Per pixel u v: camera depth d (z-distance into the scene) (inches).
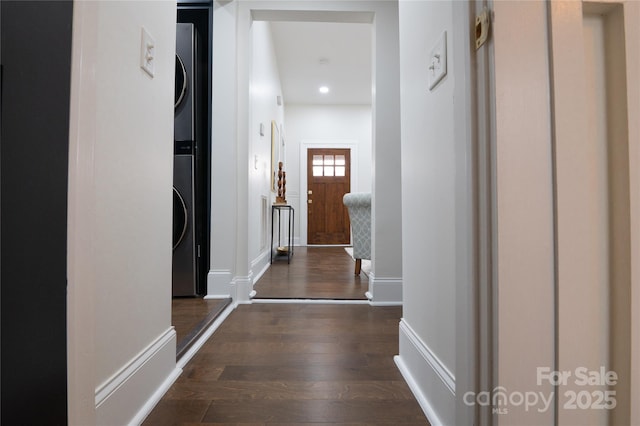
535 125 21.1
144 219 39.2
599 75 22.6
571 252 21.0
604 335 21.8
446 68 33.0
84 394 24.5
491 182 21.5
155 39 42.0
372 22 93.4
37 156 22.0
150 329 40.4
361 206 124.6
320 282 113.0
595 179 22.4
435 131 36.4
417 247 43.3
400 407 38.9
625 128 22.0
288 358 52.6
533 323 21.0
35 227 22.0
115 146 32.9
